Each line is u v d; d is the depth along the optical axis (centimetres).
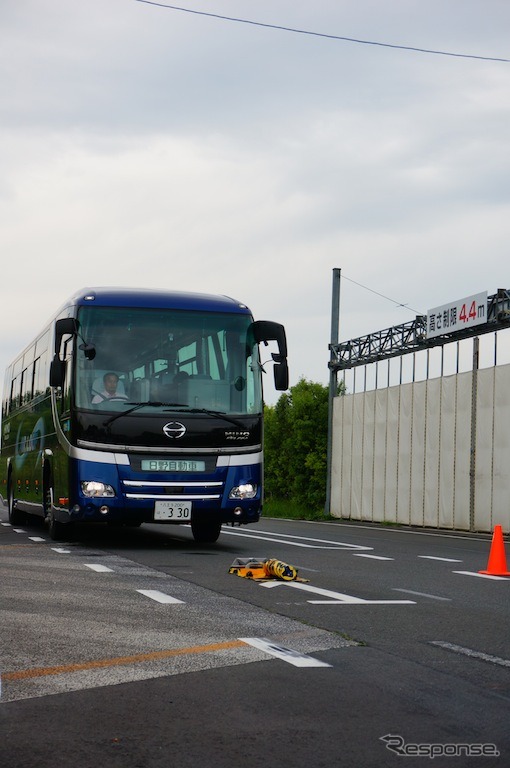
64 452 1641
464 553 1844
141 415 1600
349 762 457
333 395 4269
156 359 1627
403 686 615
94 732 505
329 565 1449
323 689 604
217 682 620
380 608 967
